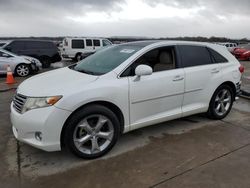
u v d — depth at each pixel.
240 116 5.33
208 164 3.40
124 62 3.78
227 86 5.00
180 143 4.02
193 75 4.39
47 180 3.07
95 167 3.34
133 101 3.74
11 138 4.19
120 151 3.76
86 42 19.36
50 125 3.14
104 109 3.45
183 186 2.94
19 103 3.41
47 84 3.49
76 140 3.36
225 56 5.04
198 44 4.66
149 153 3.70
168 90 4.09
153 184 2.98
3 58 11.03
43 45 14.90
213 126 4.74
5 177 3.13
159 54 4.16
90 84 3.40
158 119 4.11
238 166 3.35
